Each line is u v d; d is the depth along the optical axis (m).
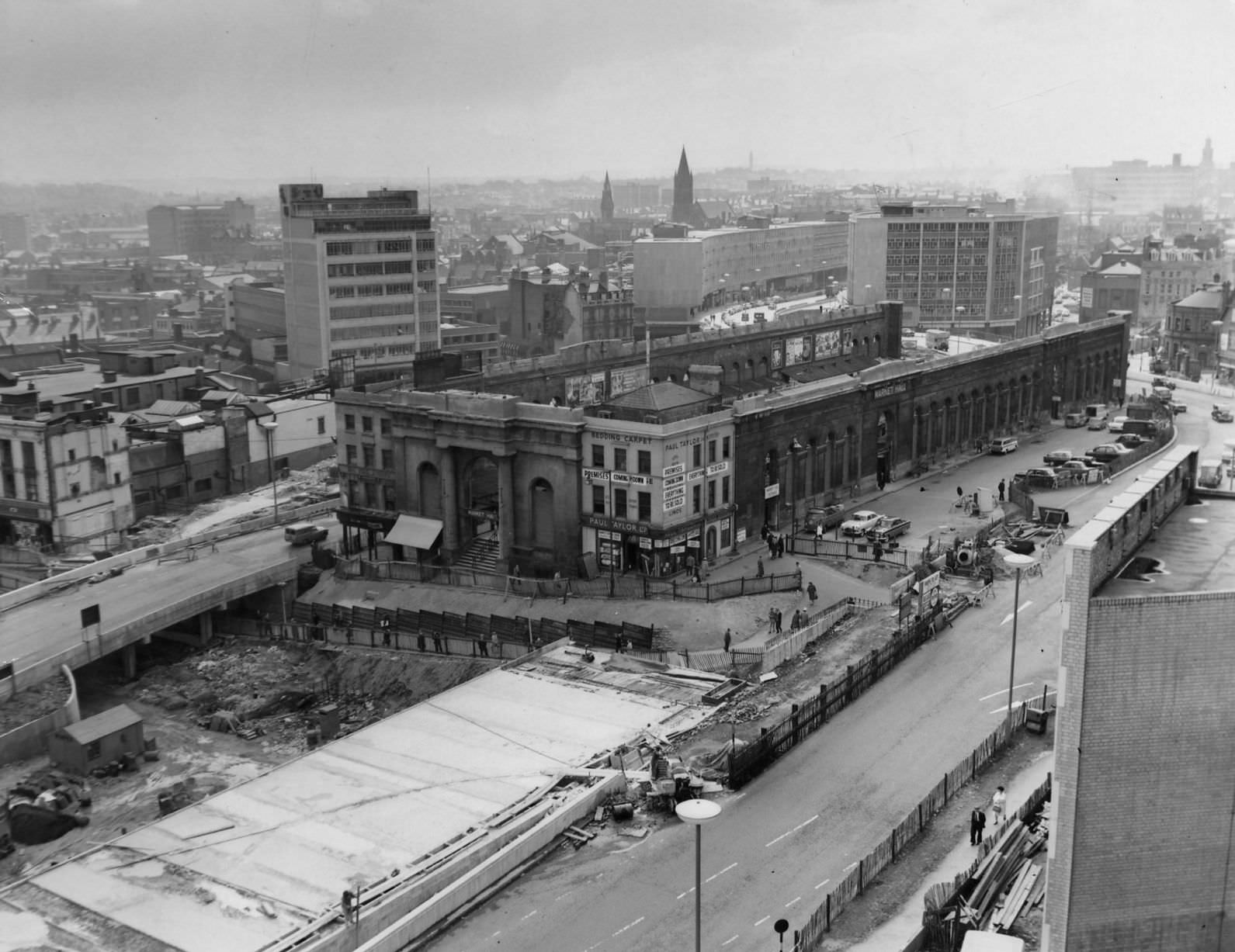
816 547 102.38
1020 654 78.69
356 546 114.06
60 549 124.19
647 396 98.56
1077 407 172.62
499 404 99.12
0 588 114.88
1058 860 40.34
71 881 57.12
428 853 58.38
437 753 69.81
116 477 131.25
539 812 60.91
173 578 106.75
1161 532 48.28
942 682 74.81
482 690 79.06
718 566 99.31
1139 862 40.41
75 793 75.69
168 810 73.50
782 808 60.25
